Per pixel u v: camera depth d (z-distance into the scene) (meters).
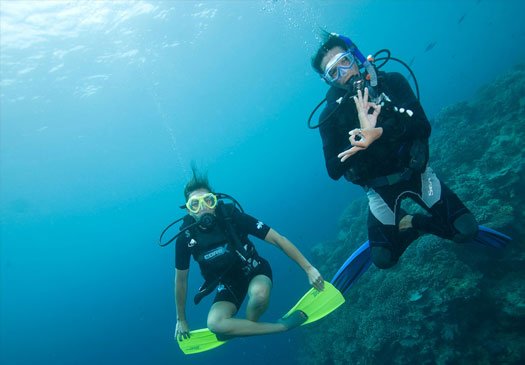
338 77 2.51
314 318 3.38
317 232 27.80
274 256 29.98
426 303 7.11
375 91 2.38
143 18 19.50
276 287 22.39
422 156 2.40
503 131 10.09
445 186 2.72
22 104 20.91
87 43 19.42
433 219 2.66
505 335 6.30
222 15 22.92
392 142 2.45
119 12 18.34
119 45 20.66
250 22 25.47
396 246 2.77
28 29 16.91
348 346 9.24
